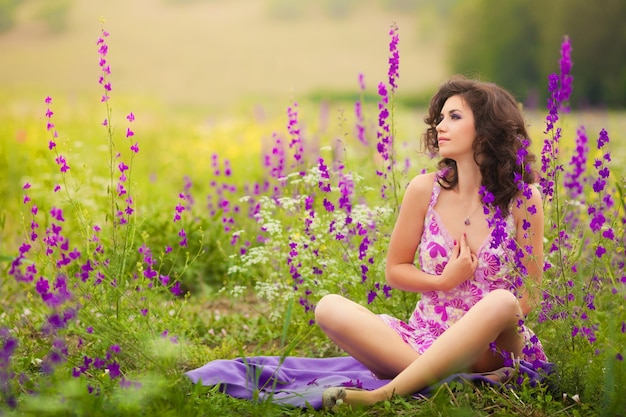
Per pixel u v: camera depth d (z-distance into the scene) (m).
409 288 4.29
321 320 4.19
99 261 4.34
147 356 3.73
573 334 3.99
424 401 3.82
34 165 8.58
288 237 5.22
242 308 6.11
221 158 11.74
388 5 62.44
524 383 3.90
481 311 3.83
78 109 16.05
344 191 4.75
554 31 31.38
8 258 3.98
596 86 30.45
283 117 14.21
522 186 4.02
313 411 3.77
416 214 4.34
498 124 4.13
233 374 4.12
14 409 3.46
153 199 8.41
